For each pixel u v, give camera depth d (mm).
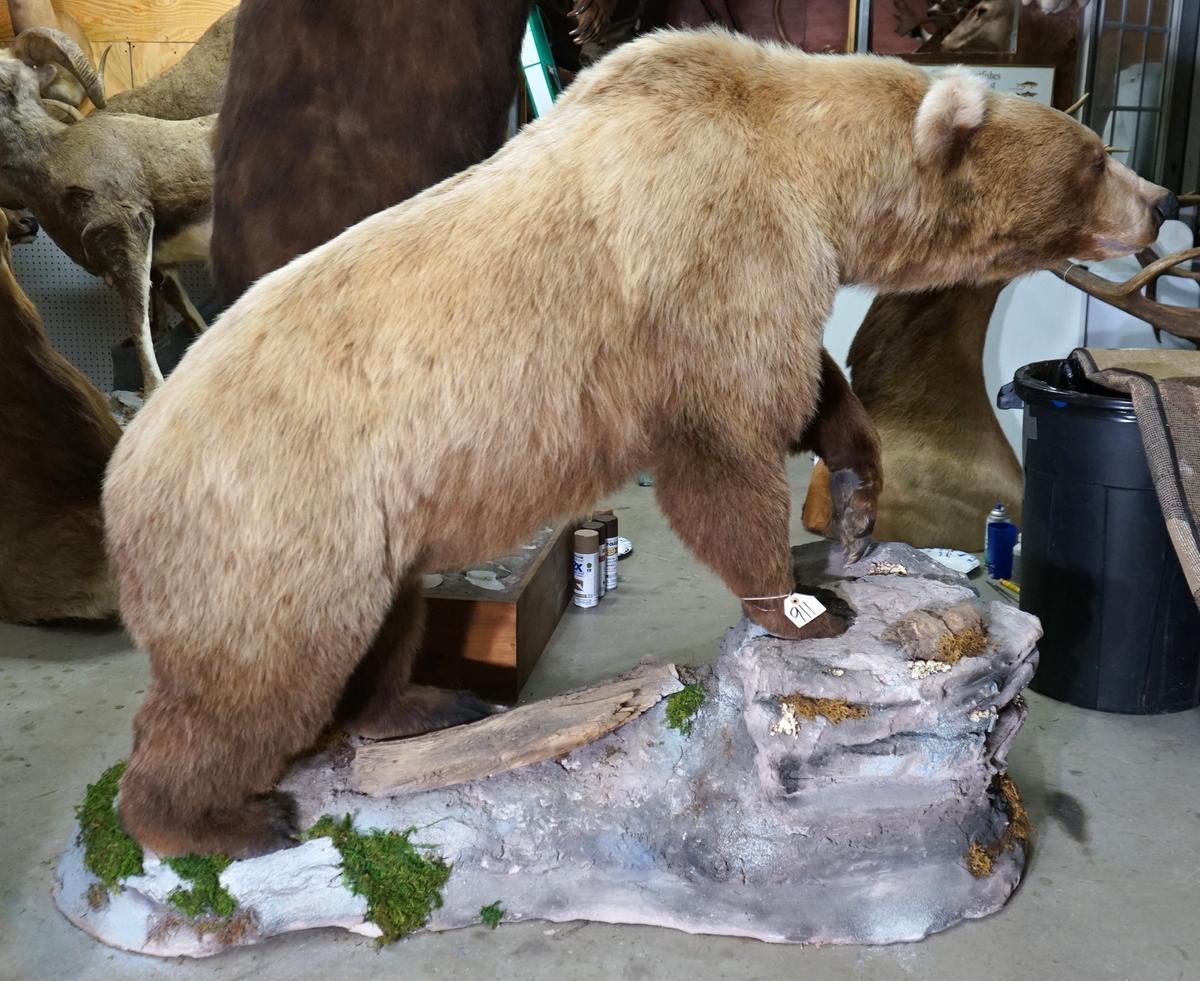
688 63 2000
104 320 6668
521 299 1923
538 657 3596
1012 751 2979
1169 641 3125
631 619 3977
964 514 4598
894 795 2205
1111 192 2152
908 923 2182
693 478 2002
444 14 2949
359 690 2471
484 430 1927
